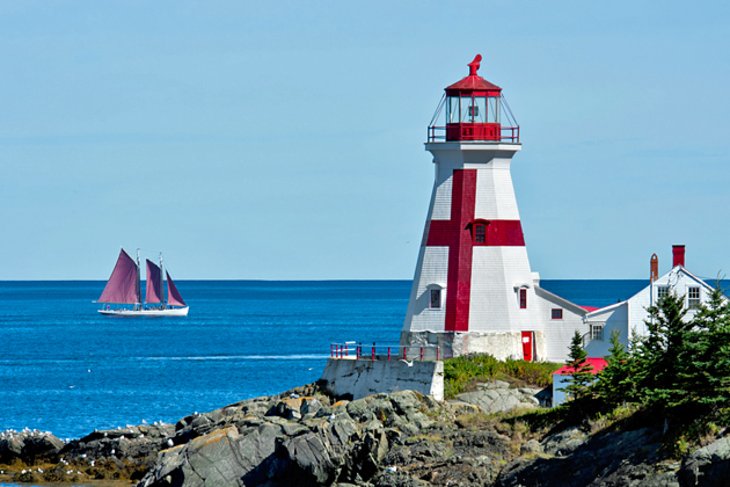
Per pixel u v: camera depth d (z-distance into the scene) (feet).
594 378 641.40
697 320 586.45
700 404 547.90
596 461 555.28
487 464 591.78
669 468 519.19
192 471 626.64
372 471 614.34
